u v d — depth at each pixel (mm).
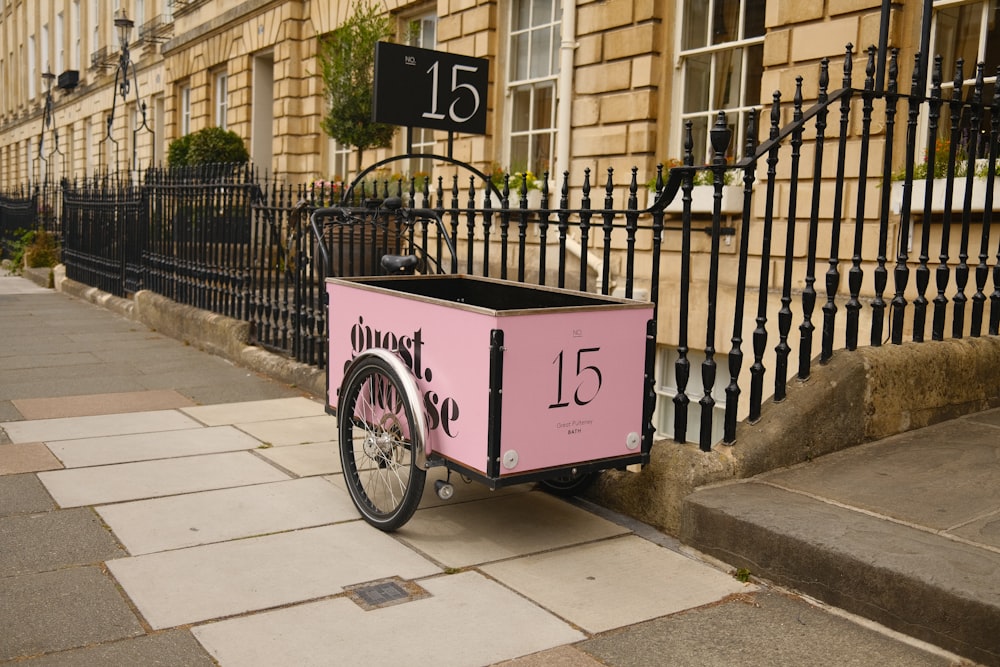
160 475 4742
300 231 7477
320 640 2998
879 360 4297
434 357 3762
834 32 7047
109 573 3490
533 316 3496
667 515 3980
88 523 4016
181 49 21562
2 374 7551
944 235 4711
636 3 8930
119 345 9242
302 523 4070
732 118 8305
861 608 3139
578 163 9727
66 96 34312
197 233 9656
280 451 5242
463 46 11602
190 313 9336
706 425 4035
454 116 7008
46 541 3797
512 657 2914
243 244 8703
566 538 3938
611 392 3742
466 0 11469
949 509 3500
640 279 8734
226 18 18516
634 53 8984
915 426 4438
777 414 4098
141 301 10828
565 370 3604
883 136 6707
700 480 3889
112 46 28281
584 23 9594
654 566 3643
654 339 3869
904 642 2986
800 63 7352
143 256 11367
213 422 5957
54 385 7117
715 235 4059
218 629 3059
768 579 3447
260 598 3301
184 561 3617
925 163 6211
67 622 3080
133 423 5898
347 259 8984
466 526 4066
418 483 3754
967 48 6457
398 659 2887
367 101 10828
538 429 3562
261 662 2852
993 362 4738
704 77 8609
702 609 3262
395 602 3289
